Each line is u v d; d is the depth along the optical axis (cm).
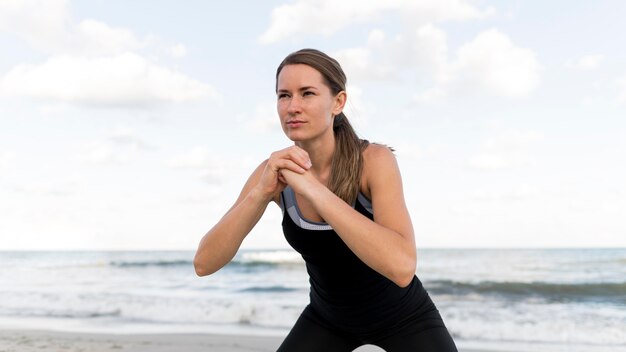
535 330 843
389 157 233
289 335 276
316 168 243
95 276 1889
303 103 221
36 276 1917
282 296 1293
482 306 1077
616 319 912
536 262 1877
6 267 2209
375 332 259
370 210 235
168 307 1074
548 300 1135
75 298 1250
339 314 256
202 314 1001
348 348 273
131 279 1788
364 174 232
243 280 1673
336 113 231
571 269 1689
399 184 229
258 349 631
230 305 1091
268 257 2016
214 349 633
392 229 219
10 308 1117
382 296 244
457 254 2128
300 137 224
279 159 217
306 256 243
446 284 1321
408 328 254
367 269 235
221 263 238
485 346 734
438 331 255
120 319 972
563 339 785
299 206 235
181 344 670
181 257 2800
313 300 271
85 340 706
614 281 1327
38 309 1098
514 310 1023
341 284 242
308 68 221
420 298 258
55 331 793
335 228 207
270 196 225
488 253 2120
